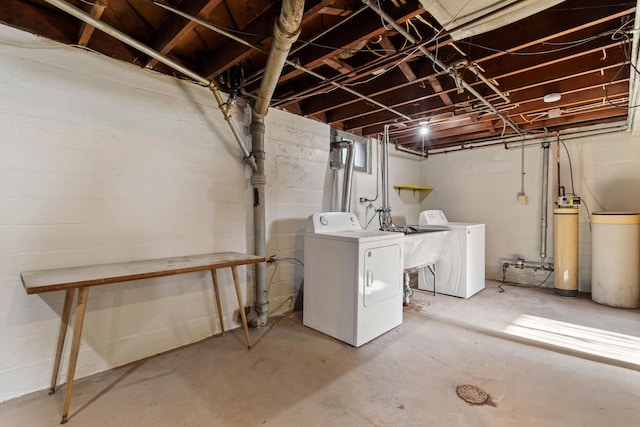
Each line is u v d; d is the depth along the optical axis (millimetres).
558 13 1761
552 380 1932
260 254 2799
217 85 2570
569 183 4004
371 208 4309
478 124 3926
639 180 3578
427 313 3164
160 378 1943
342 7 1630
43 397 1730
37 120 1772
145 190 2193
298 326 2824
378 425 1534
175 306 2371
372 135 4316
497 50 1964
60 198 1850
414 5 1567
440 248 3676
